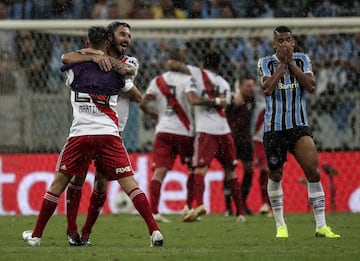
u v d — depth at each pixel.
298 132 28.56
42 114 48.19
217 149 39.69
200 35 46.69
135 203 24.58
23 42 48.09
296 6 56.47
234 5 57.66
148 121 48.59
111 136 24.45
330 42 49.03
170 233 32.34
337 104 48.47
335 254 22.36
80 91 24.47
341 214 43.97
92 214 26.38
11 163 47.34
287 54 28.22
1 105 47.81
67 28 45.56
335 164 46.75
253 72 48.00
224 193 44.75
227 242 27.77
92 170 46.78
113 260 20.83
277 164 29.03
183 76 40.41
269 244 26.66
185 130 40.53
